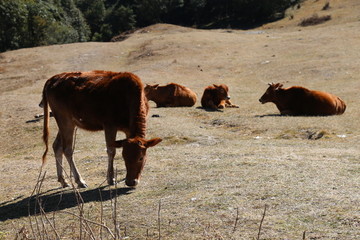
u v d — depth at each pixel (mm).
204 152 10648
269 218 5699
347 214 5555
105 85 8172
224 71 29938
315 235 5047
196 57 34500
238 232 5355
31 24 59031
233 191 6957
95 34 90500
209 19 85188
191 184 7719
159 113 18297
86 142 14195
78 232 6086
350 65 26453
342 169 7914
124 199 7348
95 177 9422
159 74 29562
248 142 12289
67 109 8570
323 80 24312
